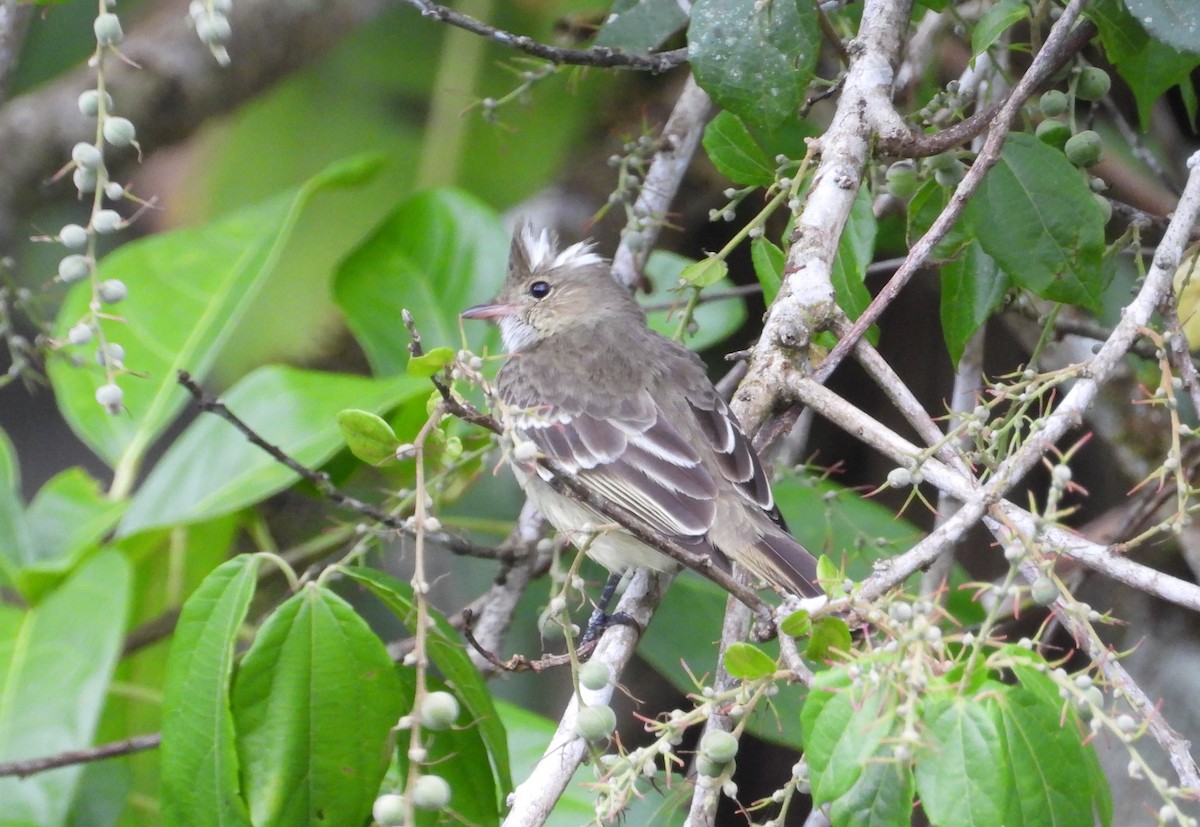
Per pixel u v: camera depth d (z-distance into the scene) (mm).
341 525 10500
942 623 9352
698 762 6207
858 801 5512
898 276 7594
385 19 12820
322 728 7039
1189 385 6941
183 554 10289
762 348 8203
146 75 13234
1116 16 8508
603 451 9383
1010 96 7574
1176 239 7031
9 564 8656
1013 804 5195
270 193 12625
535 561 9992
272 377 9625
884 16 8602
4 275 9812
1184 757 5691
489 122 10469
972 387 9711
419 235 11305
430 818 7566
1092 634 5715
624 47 10062
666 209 10555
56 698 7664
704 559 6574
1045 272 8078
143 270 10289
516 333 10938
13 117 13195
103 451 9805
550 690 12109
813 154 8570
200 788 7008
